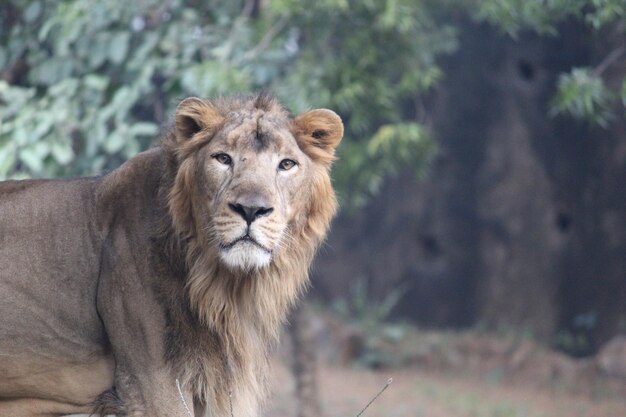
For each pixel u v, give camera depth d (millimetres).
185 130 7457
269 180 7098
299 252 7594
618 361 19250
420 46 15227
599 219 22172
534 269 24078
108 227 7613
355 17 14320
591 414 17062
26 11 12453
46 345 7594
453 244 25469
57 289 7578
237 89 12219
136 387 7414
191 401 7492
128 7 12555
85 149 11836
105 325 7492
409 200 26250
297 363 15250
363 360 21562
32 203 7715
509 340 21906
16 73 12953
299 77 13500
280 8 13203
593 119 13000
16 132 11055
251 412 7828
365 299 26016
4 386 7688
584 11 14805
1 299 7531
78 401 7766
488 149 24781
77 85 11891
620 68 19031
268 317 7676
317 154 7625
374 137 14938
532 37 24062
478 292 24953
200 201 7285
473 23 24078
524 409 17328
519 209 24406
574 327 22844
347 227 27281
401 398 18266
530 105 24312
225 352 7566
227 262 7055
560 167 23766
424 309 25922
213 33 13258
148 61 12391
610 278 21781
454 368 21328
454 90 24781
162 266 7445
